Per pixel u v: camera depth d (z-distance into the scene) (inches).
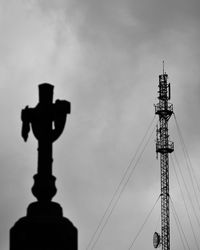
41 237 653.9
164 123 5403.5
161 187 5339.6
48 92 708.7
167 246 5216.5
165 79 5487.2
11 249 658.2
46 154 698.2
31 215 670.5
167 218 5265.8
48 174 692.7
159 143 5364.2
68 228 660.1
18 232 658.2
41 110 700.7
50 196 684.1
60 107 700.0
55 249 653.3
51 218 661.9
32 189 687.1
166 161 5354.3
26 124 705.6
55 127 701.9
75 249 660.7
